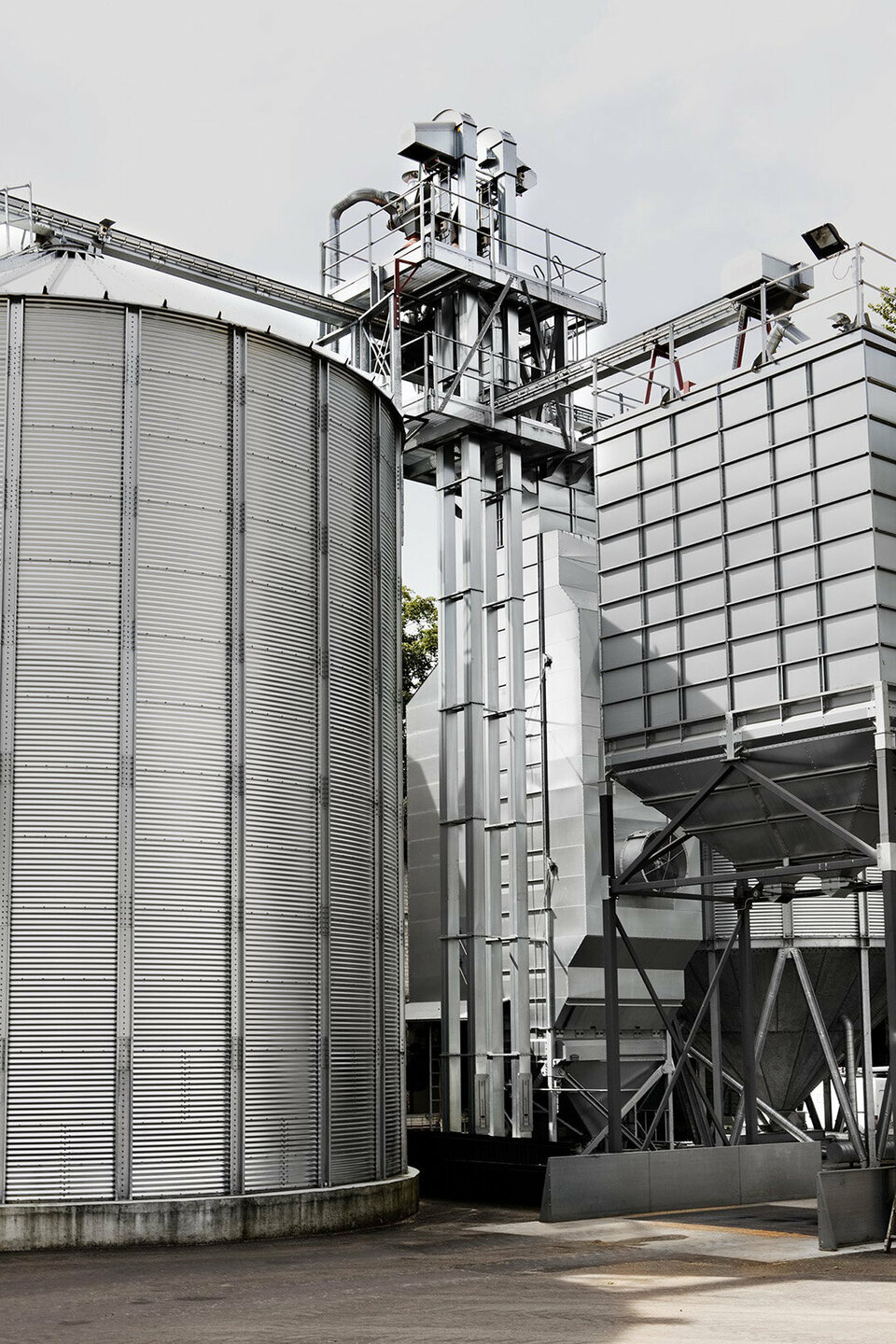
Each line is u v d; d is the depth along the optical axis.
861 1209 23.09
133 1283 18.98
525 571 39.25
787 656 27.92
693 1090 36.12
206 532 25.30
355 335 38.53
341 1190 24.58
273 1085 24.25
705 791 28.84
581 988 35.72
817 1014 37.19
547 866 36.41
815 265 29.64
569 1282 19.28
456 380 36.53
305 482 26.89
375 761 27.95
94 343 25.08
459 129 39.28
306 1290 18.55
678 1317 16.45
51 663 23.92
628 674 31.16
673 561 30.50
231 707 24.97
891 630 26.62
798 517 28.09
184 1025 23.52
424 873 42.31
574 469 40.47
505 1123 36.47
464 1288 18.77
